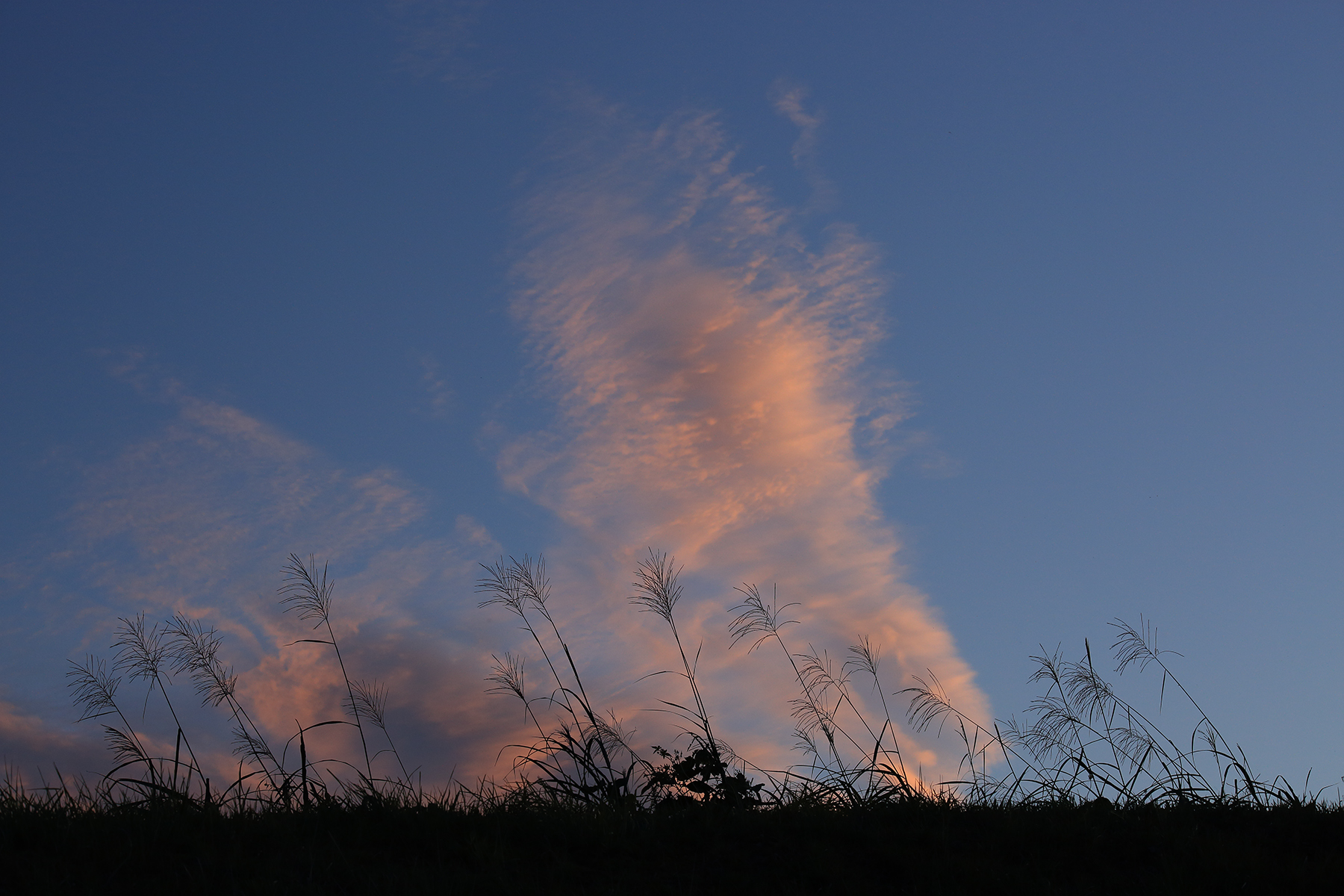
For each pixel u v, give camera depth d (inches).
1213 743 327.3
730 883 251.4
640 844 273.3
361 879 235.8
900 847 272.4
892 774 324.8
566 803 307.4
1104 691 338.0
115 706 312.7
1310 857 270.1
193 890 220.5
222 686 322.7
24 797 278.1
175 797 285.1
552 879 245.6
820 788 320.8
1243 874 253.0
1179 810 305.1
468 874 244.8
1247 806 312.8
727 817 296.2
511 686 331.6
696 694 333.1
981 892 247.8
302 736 312.8
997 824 295.1
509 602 339.3
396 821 283.3
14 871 229.8
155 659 325.7
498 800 308.2
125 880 230.4
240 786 299.9
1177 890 244.7
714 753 320.8
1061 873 261.9
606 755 323.0
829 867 258.7
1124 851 276.2
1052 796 322.7
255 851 257.0
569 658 337.7
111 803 280.1
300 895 222.8
